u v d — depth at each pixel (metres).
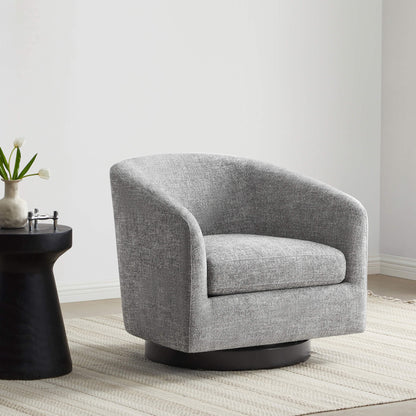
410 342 5.04
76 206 6.17
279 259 4.28
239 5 6.76
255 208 4.97
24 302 4.15
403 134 7.33
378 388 4.07
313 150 7.19
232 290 4.20
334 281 4.47
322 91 7.20
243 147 6.84
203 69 6.62
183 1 6.51
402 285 7.02
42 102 6.01
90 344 4.95
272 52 6.94
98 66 6.20
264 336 4.29
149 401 3.84
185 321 4.12
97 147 6.23
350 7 7.31
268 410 3.71
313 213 4.68
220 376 4.26
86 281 6.27
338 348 4.87
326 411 3.71
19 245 4.03
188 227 4.08
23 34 5.93
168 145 6.50
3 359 4.15
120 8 6.27
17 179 4.22
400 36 7.31
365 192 7.51
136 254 4.40
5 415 3.64
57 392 3.97
